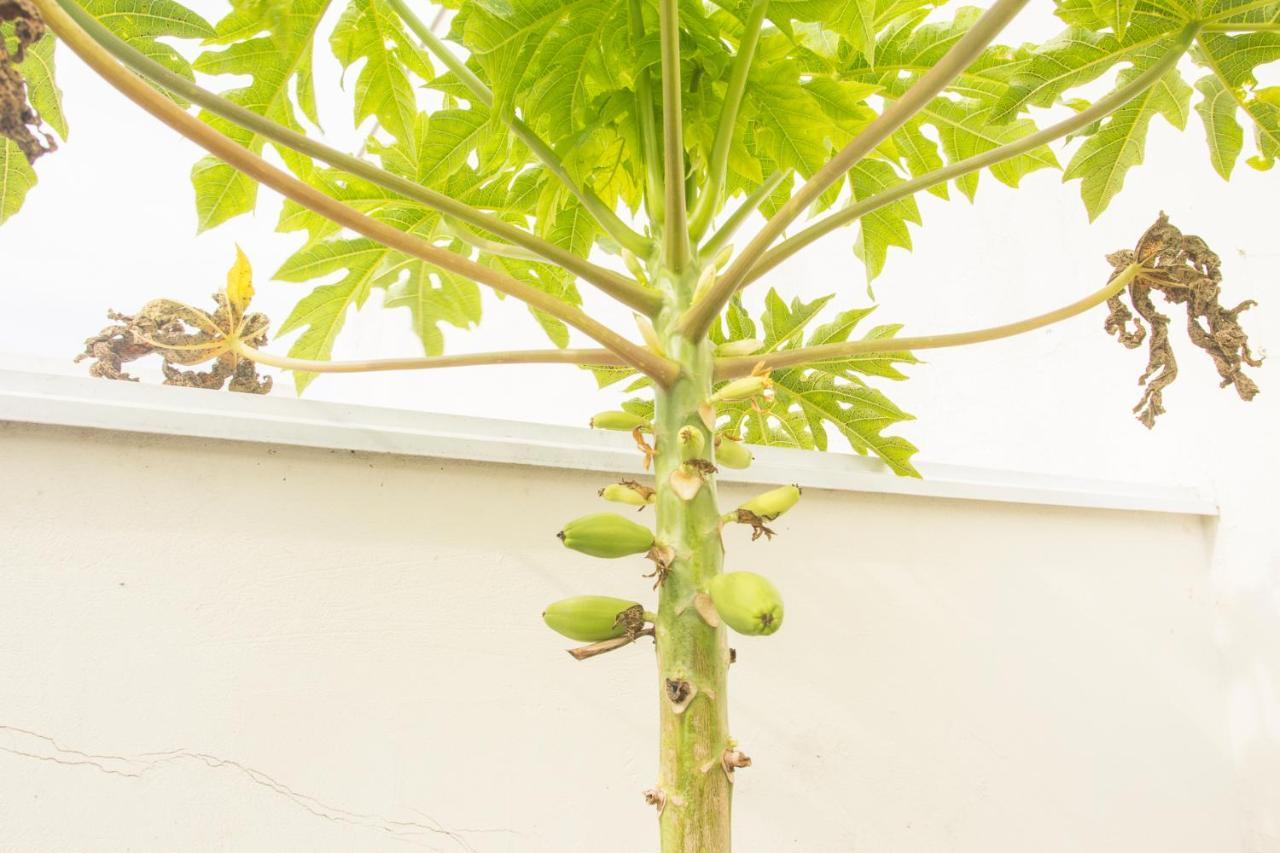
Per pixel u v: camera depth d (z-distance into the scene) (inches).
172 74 35.4
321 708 52.4
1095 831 73.6
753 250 40.2
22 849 45.8
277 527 53.3
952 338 47.6
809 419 67.2
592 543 38.3
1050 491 78.3
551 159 47.1
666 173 42.4
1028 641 74.9
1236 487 83.6
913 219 61.1
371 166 38.5
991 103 57.6
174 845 48.4
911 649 69.6
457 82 50.9
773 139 49.3
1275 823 79.2
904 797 66.6
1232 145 55.5
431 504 57.4
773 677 64.4
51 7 30.0
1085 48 48.6
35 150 31.4
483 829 54.7
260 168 33.9
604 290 43.6
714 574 38.4
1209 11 46.7
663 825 36.2
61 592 48.3
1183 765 79.8
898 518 72.1
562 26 44.8
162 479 51.4
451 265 38.0
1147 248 50.5
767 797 62.1
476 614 57.0
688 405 41.1
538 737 57.2
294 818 50.9
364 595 54.5
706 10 49.6
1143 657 80.3
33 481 48.7
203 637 50.6
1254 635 81.7
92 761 47.6
